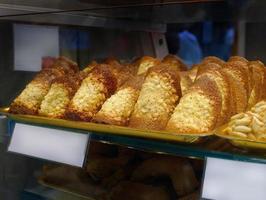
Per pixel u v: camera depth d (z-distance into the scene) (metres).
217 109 0.40
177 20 0.74
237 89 0.46
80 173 0.52
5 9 0.58
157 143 0.40
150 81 0.44
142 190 0.45
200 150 0.37
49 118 0.47
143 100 0.43
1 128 0.54
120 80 0.50
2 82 0.62
